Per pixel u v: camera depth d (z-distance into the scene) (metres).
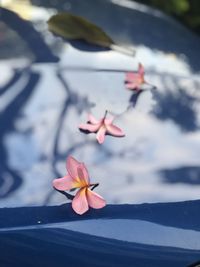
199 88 0.44
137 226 0.34
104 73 0.44
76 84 0.42
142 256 0.33
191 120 0.41
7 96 0.40
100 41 0.47
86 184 0.35
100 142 0.38
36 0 0.50
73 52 0.45
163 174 0.37
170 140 0.39
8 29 0.46
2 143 0.37
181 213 0.35
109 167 0.37
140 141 0.39
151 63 0.46
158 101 0.42
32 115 0.39
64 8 0.51
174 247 0.34
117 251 0.33
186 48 0.50
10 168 0.36
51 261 0.33
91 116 0.40
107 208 0.34
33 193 0.35
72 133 0.39
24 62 0.43
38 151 0.37
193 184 0.37
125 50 0.47
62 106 0.40
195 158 0.38
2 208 0.34
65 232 0.33
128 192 0.35
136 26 0.51
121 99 0.42
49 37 0.46
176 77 0.45
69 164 0.35
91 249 0.33
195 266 0.34
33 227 0.33
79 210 0.34
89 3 0.53
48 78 0.42
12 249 0.33
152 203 0.35
